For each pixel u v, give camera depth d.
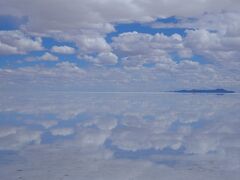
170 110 45.38
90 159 15.74
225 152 17.55
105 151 17.62
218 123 30.50
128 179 12.62
